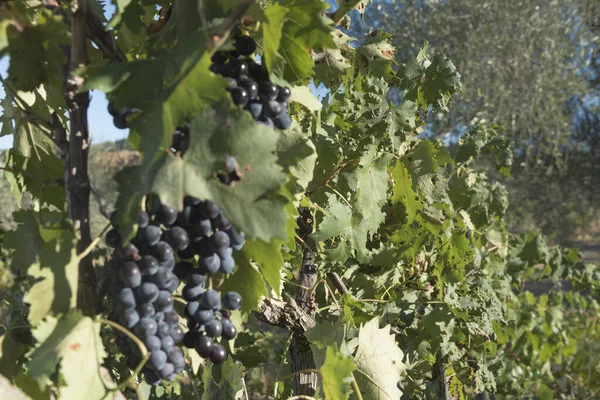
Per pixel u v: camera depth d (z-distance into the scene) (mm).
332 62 1977
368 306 2404
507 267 4430
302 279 2189
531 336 4766
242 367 2750
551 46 12328
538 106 12391
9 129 1616
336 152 2105
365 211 2221
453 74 2459
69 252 1134
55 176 1587
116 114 1235
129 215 1074
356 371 1883
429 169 2445
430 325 2715
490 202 3574
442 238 2807
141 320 1156
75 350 1102
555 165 13398
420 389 2857
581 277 4930
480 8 12109
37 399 1136
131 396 1881
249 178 1070
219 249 1188
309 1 1273
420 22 12211
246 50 1281
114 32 1575
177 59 1129
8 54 1182
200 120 1085
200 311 1261
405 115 2400
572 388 5551
